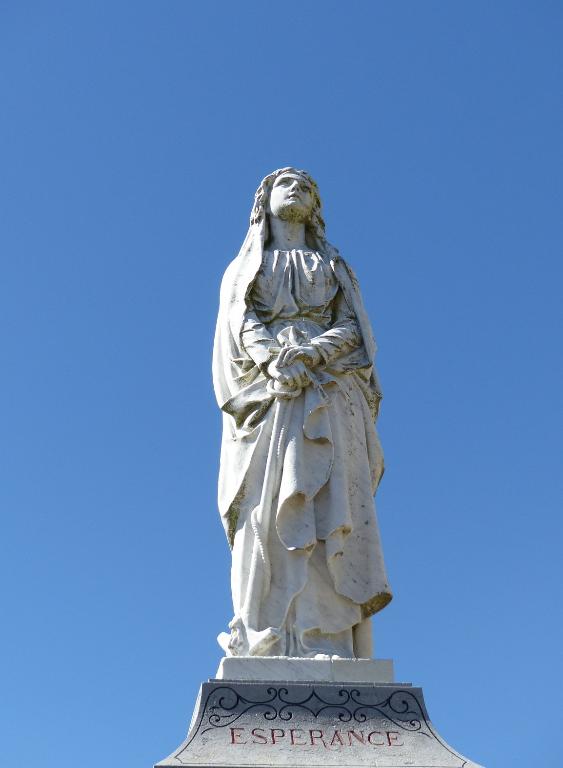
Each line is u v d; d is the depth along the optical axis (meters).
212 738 9.80
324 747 9.85
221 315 12.54
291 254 12.73
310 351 11.85
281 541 11.22
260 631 10.84
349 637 11.13
